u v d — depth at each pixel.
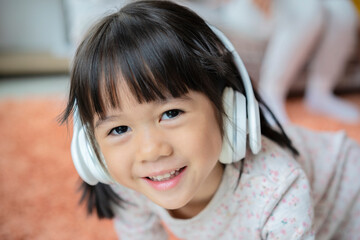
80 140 0.58
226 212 0.68
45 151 1.46
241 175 0.65
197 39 0.54
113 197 0.73
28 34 2.96
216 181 0.65
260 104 0.66
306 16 1.58
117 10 0.60
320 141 0.81
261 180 0.64
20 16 2.92
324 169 0.77
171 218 0.70
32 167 1.34
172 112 0.51
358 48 1.87
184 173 0.53
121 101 0.50
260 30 1.74
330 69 1.70
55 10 2.96
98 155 0.58
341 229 0.81
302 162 0.74
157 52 0.50
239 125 0.55
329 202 0.76
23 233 1.00
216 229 0.71
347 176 0.79
